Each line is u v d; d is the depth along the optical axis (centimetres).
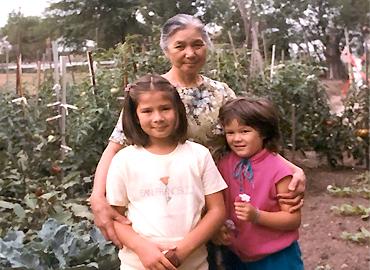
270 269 268
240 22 2038
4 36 2589
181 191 244
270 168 265
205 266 257
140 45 788
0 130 613
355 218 599
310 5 2444
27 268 311
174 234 242
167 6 2272
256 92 755
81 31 2406
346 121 845
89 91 624
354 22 2469
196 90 271
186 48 262
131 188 247
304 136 816
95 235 348
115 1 2323
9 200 525
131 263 248
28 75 1179
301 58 894
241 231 269
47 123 652
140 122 246
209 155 253
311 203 664
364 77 866
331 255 502
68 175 579
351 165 862
